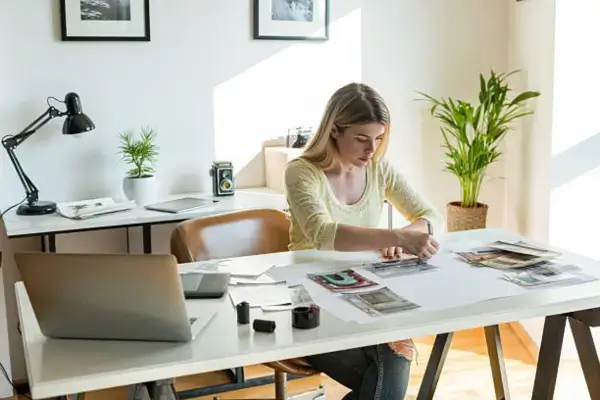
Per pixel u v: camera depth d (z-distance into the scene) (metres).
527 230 3.46
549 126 3.14
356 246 2.01
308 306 1.53
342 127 2.15
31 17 2.95
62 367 1.32
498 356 2.17
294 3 3.36
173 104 3.23
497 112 3.35
